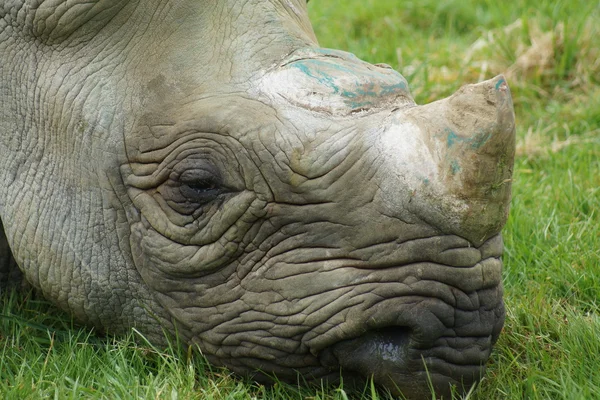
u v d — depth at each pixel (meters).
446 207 11.11
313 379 12.13
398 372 11.55
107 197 12.51
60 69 12.48
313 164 11.52
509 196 11.35
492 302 11.62
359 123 11.55
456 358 11.51
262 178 11.74
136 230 12.48
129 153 12.33
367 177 11.38
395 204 11.28
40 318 13.91
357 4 26.12
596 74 22.06
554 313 13.97
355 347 11.68
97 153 12.43
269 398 12.24
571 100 21.62
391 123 11.44
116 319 12.99
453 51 23.45
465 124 11.03
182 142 12.06
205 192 12.06
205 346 12.46
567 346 13.00
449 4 25.97
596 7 23.47
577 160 18.86
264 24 12.27
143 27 12.28
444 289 11.30
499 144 10.98
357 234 11.47
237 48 12.16
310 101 11.73
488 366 12.79
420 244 11.27
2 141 12.99
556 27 22.80
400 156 11.24
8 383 12.48
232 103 11.91
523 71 22.34
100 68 12.38
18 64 12.70
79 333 13.12
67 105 12.45
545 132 20.23
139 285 12.67
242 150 11.79
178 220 12.21
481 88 11.08
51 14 12.30
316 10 26.03
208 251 12.12
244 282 12.05
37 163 12.82
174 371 12.23
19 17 12.53
